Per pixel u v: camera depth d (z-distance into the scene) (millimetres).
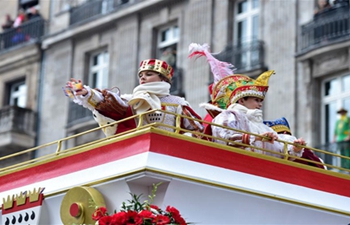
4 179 21984
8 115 67250
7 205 21125
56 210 20438
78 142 65250
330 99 54188
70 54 67750
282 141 20672
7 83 71000
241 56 57594
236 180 19594
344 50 53469
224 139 19938
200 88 58719
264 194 19797
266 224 20047
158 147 19016
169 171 18797
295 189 20359
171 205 18969
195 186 19062
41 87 68688
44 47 69250
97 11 66625
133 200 18578
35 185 21078
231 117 20875
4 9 73312
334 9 54312
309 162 21859
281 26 56500
